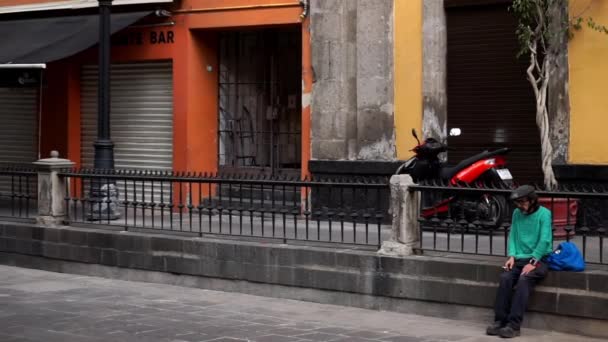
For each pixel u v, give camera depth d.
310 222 12.59
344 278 10.32
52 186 13.10
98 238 12.46
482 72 13.76
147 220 13.31
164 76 16.95
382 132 14.39
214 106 16.83
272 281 10.87
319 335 8.88
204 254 11.43
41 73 15.45
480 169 12.09
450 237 10.46
